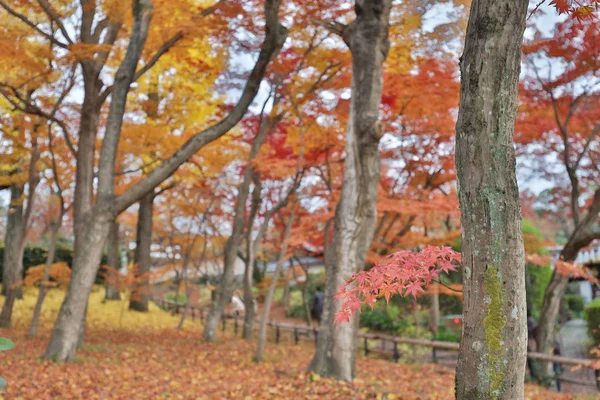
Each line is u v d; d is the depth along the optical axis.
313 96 10.90
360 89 8.34
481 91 2.73
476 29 2.77
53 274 13.12
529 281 17.73
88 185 9.44
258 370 9.36
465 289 2.74
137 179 14.31
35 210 21.86
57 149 12.25
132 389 7.12
